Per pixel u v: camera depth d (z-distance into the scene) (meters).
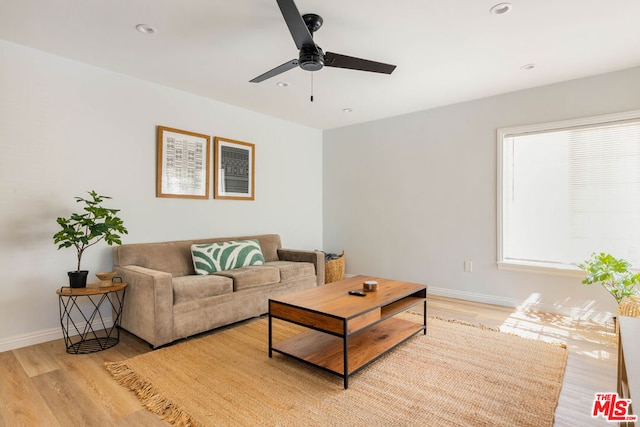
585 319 3.21
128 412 1.78
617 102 3.06
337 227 5.16
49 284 2.73
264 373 2.18
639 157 3.03
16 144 2.57
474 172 3.85
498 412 1.75
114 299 3.00
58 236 2.45
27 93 2.62
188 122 3.64
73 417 1.73
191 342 2.69
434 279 4.18
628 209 3.08
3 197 2.52
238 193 4.14
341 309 2.12
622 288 2.70
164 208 3.46
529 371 2.18
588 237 3.28
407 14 2.17
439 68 3.00
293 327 3.04
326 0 2.02
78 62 2.88
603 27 2.33
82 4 2.06
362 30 2.37
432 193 4.18
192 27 2.33
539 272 3.45
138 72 3.11
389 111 4.31
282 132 4.70
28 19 2.22
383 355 2.36
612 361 2.33
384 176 4.62
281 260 4.27
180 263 3.32
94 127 2.97
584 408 1.79
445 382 2.05
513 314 3.37
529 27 2.33
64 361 2.36
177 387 2.00
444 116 4.07
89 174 2.95
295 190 4.91
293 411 1.77
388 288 2.69
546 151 3.50
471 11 2.14
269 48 2.64
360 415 1.73
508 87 3.47
